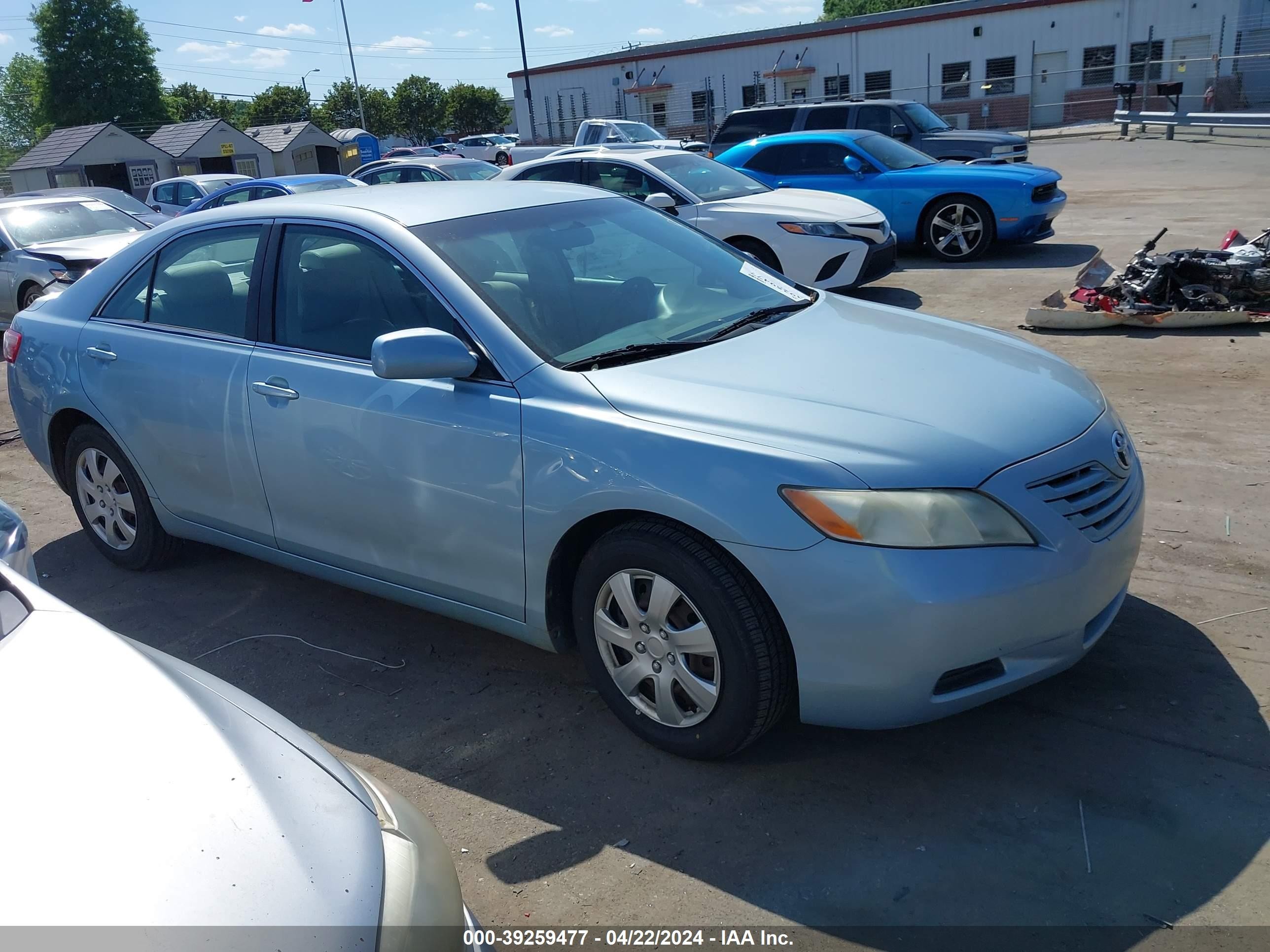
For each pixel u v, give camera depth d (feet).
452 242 11.27
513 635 10.77
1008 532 8.55
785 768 9.63
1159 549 13.52
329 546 11.99
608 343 10.67
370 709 11.23
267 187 46.03
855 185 38.88
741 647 8.87
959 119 117.80
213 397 12.51
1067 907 7.73
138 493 14.34
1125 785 9.04
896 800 9.07
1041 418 9.46
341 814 5.67
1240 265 24.52
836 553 8.33
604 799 9.37
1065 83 112.47
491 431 10.04
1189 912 7.61
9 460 21.91
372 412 10.91
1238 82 105.60
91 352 14.02
